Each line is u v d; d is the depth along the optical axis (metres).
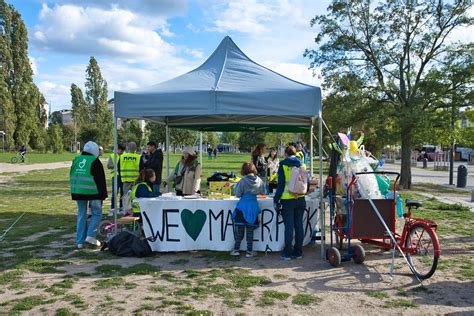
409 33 19.58
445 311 4.47
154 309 4.45
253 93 6.63
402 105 19.20
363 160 6.61
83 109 102.19
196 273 5.77
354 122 19.88
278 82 7.16
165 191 10.45
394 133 19.27
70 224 9.52
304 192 6.48
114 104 7.10
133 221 7.25
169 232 6.96
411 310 4.49
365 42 19.97
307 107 6.62
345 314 4.39
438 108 19.55
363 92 19.52
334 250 6.15
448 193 17.45
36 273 5.79
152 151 9.72
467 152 58.66
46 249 7.18
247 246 6.75
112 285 5.24
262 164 11.28
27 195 15.23
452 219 10.48
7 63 64.50
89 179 7.21
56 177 23.23
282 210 6.60
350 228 6.11
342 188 6.59
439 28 19.06
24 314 4.33
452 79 18.36
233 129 11.77
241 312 4.40
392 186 6.74
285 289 5.16
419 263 5.94
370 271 5.95
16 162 38.81
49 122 126.06
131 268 6.00
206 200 6.96
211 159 50.69
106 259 6.57
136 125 70.69
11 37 65.12
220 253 7.00
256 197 6.82
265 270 5.99
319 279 5.58
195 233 6.98
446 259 6.60
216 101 6.68
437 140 20.38
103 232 8.23
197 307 4.52
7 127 62.78
